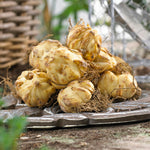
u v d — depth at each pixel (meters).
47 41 0.72
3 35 0.98
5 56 0.98
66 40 0.73
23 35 1.02
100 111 0.68
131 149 0.57
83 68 0.68
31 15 1.05
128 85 0.72
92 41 0.70
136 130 0.63
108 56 0.72
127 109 0.69
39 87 0.70
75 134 0.62
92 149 0.57
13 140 0.53
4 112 0.69
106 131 0.63
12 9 1.00
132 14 0.96
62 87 0.69
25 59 0.81
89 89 0.68
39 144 0.59
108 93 0.72
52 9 1.85
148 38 0.98
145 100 0.73
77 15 1.67
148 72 1.07
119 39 1.03
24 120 0.56
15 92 0.78
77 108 0.67
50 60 0.67
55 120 0.64
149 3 1.09
